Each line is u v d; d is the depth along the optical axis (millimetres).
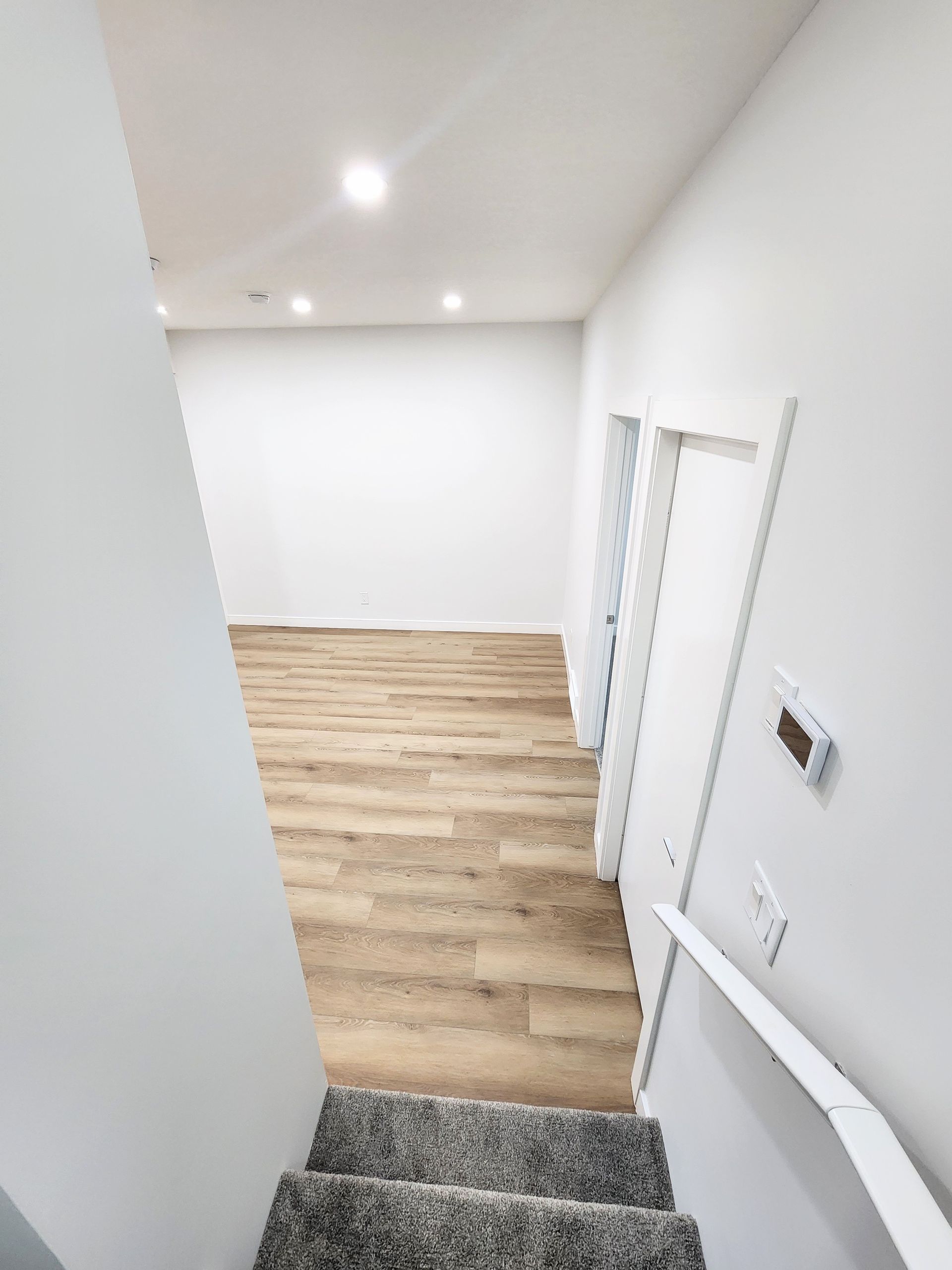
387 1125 1486
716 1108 1071
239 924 933
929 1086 533
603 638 3174
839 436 722
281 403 4473
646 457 1810
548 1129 1490
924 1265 411
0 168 444
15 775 483
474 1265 1090
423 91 1056
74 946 558
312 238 1959
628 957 2139
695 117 1126
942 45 526
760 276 986
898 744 586
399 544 4918
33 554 499
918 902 551
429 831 2764
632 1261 1092
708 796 1196
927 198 553
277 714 3828
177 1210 760
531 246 2057
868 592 652
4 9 440
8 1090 485
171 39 898
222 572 5168
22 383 478
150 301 640
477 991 2016
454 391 4316
